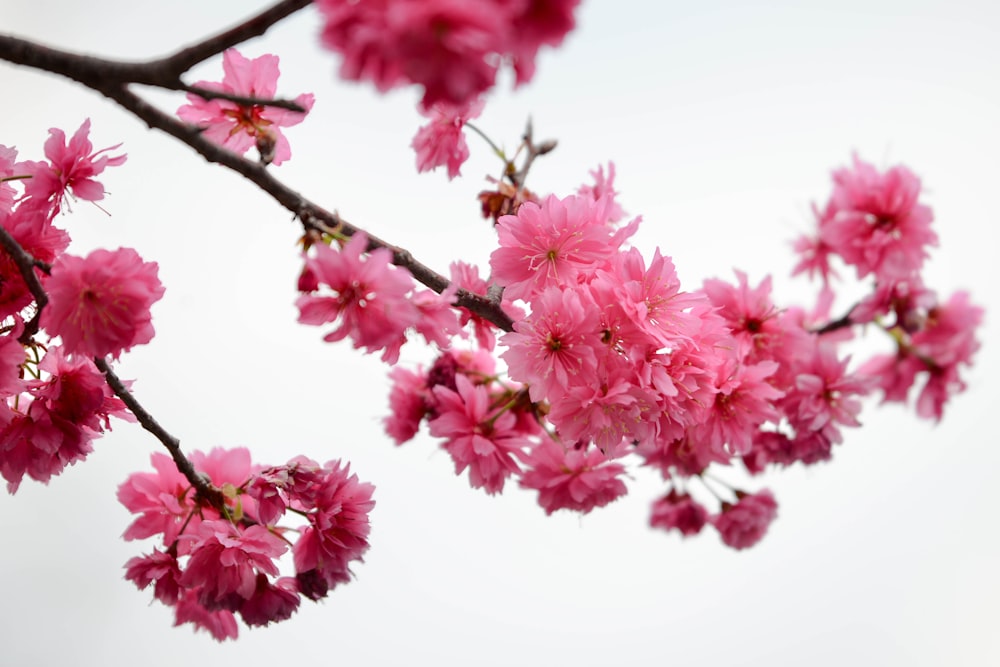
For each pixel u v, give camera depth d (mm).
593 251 1230
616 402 1220
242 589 1229
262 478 1227
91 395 1219
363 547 1237
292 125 1228
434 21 1067
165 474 1254
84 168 1216
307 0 1146
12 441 1218
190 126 1167
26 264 1180
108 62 1151
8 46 1148
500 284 1232
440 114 1292
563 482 1306
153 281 1191
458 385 1280
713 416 1276
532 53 1116
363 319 1176
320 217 1189
